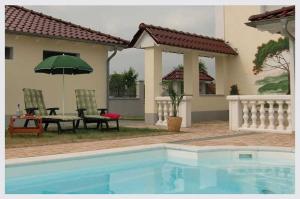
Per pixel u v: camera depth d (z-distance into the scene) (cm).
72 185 575
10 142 846
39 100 1138
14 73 1194
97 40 1337
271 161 739
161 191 539
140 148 751
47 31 1239
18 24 1205
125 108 2277
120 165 714
